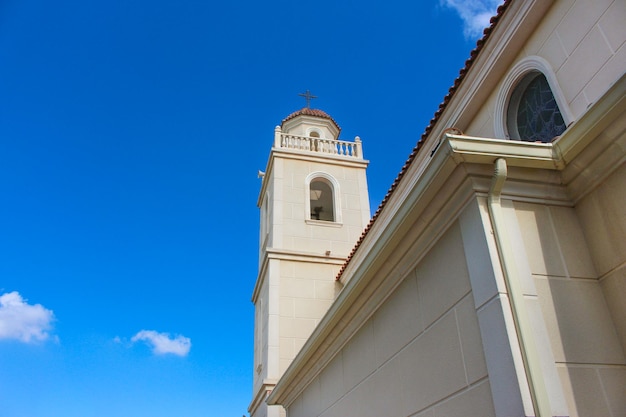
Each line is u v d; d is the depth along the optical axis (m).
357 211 17.22
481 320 3.63
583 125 3.76
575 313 3.52
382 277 5.34
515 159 3.88
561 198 4.04
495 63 7.98
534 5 7.10
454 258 4.16
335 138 20.36
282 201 16.78
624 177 3.61
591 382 3.25
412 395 4.62
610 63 5.97
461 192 4.02
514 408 3.14
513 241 3.71
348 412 6.20
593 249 3.82
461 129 9.16
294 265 15.52
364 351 5.94
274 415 12.45
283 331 14.28
